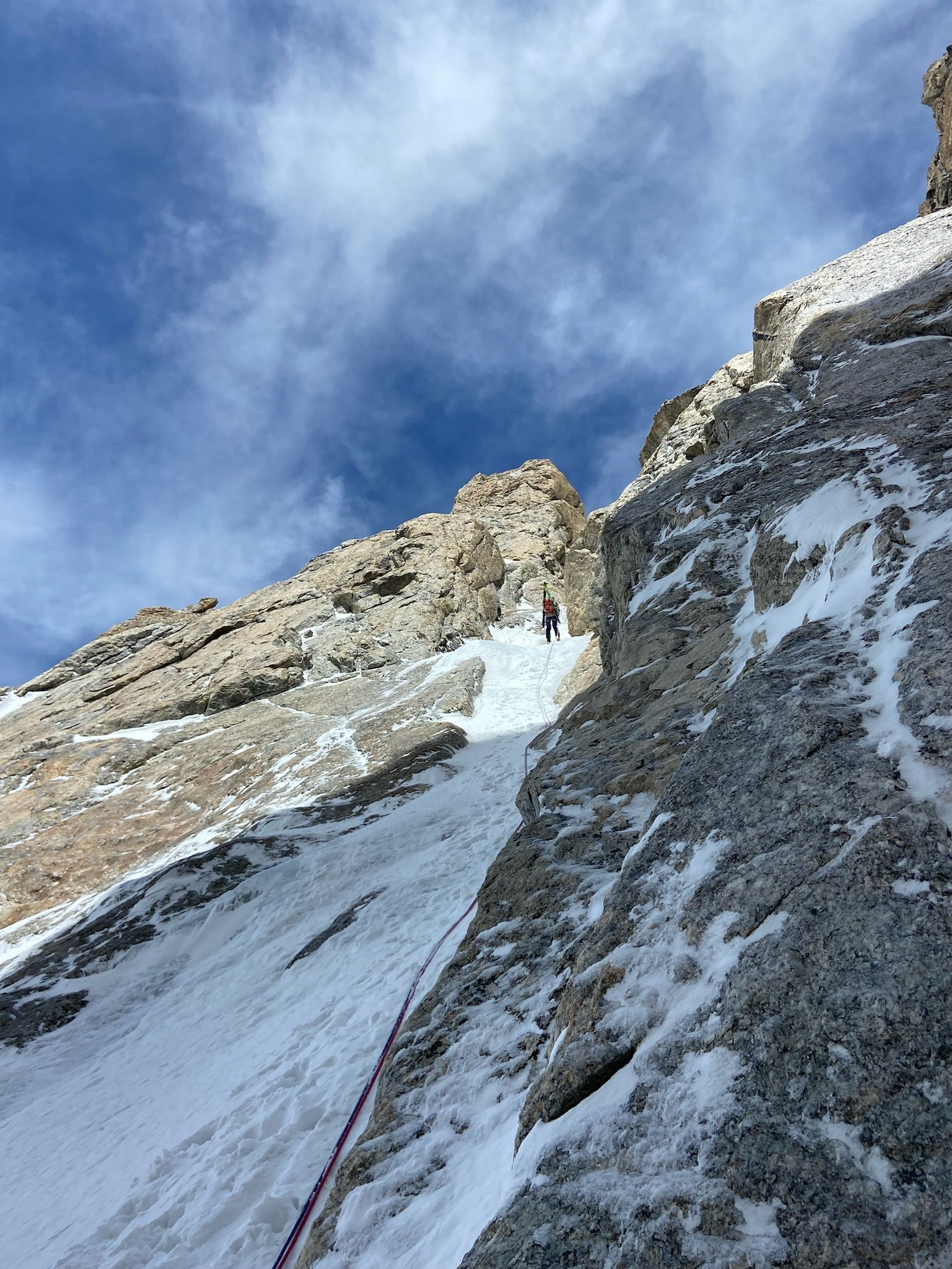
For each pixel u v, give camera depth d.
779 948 2.24
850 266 16.61
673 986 2.44
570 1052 2.48
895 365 9.62
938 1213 1.51
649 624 8.07
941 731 2.65
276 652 33.22
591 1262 1.75
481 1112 3.30
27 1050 11.12
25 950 15.74
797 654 3.93
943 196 23.53
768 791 2.92
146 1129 7.31
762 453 9.41
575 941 4.09
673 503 9.95
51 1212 6.45
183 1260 4.59
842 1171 1.67
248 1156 5.43
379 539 43.59
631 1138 2.03
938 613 3.36
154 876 16.48
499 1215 2.11
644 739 6.09
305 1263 2.98
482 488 56.81
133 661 39.59
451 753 20.39
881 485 5.35
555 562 48.94
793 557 5.96
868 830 2.43
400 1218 2.87
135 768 26.75
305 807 18.58
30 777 27.45
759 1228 1.65
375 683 29.66
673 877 2.90
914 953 1.98
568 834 5.34
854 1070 1.83
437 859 11.91
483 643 32.62
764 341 18.42
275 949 11.48
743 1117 1.88
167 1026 10.46
